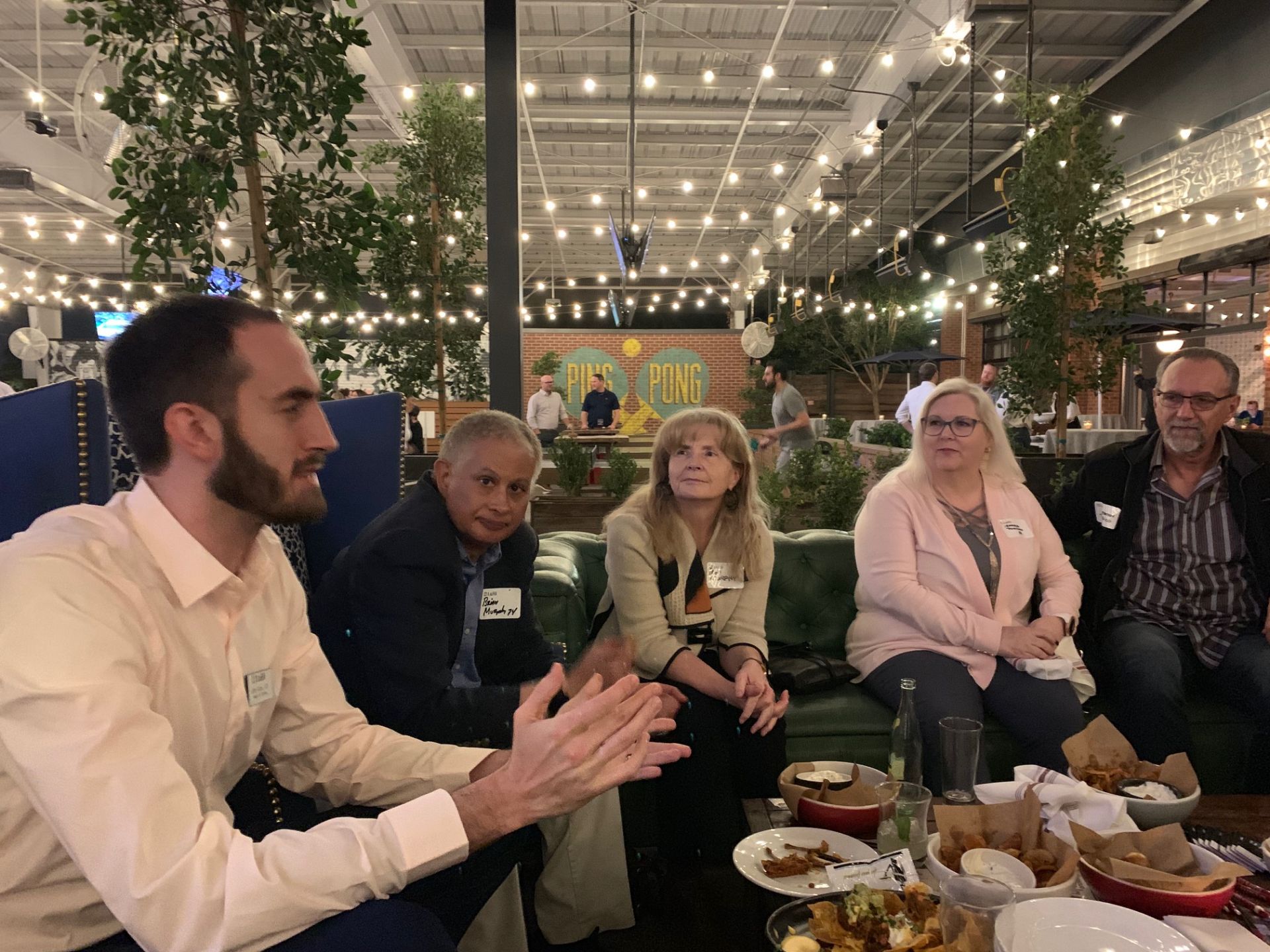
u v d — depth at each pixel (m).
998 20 6.30
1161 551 2.55
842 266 17.88
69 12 2.28
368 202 2.54
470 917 1.43
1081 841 1.27
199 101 2.35
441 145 5.87
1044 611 2.41
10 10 6.88
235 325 1.00
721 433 2.13
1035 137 5.59
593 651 1.51
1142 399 10.45
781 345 16.28
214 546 1.06
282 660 1.21
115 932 0.94
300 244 2.52
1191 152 8.38
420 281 6.01
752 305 18.31
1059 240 5.55
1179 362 2.46
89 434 1.39
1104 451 2.72
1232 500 2.47
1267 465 2.45
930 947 1.05
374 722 1.65
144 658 0.94
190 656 1.02
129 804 0.80
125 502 1.04
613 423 12.43
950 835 1.32
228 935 0.79
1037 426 8.83
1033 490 5.24
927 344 15.03
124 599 0.94
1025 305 5.66
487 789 0.92
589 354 18.19
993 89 8.97
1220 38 7.82
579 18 7.36
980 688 2.25
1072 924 1.11
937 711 2.12
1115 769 1.58
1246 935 1.09
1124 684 2.32
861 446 8.59
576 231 15.27
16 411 1.37
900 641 2.36
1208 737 2.37
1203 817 1.53
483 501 1.66
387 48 7.29
